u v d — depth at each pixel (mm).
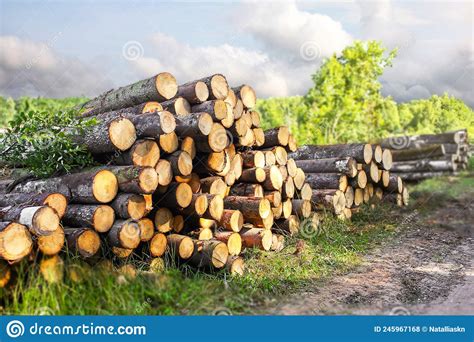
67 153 5195
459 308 4312
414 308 4336
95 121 5129
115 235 4410
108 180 4535
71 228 4473
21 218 3914
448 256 6055
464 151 11133
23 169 5898
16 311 3697
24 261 3785
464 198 8867
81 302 3842
